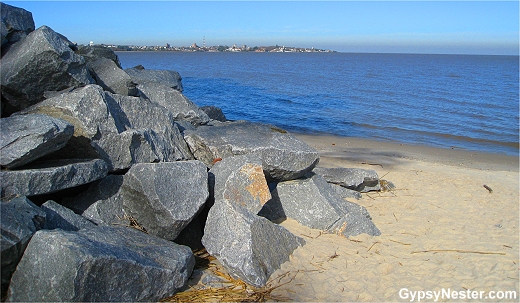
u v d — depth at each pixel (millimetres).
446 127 20906
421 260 6633
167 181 5797
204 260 6051
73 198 6199
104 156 6488
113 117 6828
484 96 32656
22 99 7371
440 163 14141
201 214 6676
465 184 11102
